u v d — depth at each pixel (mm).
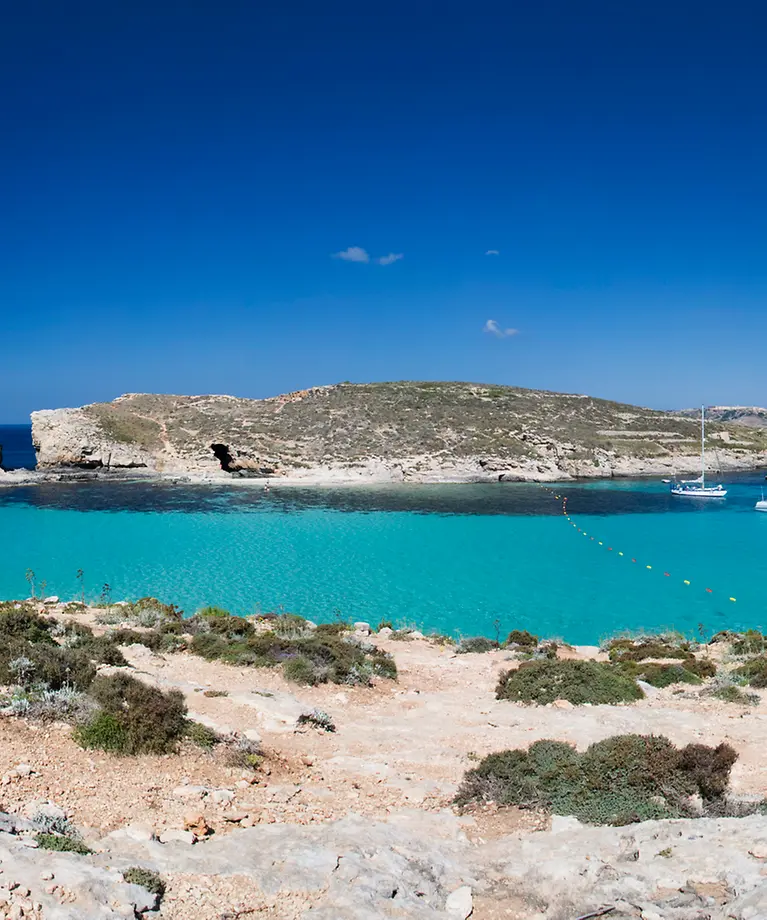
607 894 8359
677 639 31594
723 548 62031
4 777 9984
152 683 16781
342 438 124625
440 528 71562
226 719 15422
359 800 12086
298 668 20562
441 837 10680
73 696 13188
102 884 7301
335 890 8234
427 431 128250
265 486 104375
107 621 26594
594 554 59156
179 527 71312
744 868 8570
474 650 28016
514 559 56844
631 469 124688
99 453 116250
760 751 14195
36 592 43719
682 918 7645
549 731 16234
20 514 79625
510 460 117438
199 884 8055
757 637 30188
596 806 11602
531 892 8875
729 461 135625
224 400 153000
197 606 41031
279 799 11500
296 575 50188
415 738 16031
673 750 12555
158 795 10617
